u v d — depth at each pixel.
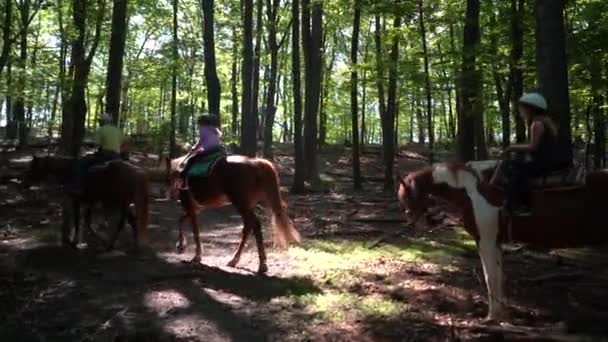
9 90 19.64
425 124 35.06
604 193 6.41
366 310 7.02
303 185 20.23
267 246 11.14
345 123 42.38
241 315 6.91
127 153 11.41
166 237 12.12
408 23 17.94
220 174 9.20
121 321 6.71
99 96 31.91
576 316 6.56
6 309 7.14
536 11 9.42
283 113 41.88
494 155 28.34
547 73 9.23
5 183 17.64
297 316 6.88
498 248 6.79
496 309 6.70
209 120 9.64
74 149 15.31
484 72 14.91
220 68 33.44
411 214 7.23
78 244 11.10
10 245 10.83
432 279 8.59
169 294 7.76
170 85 32.88
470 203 6.82
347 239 11.86
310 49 21.66
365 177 26.77
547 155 6.55
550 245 6.64
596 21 13.49
